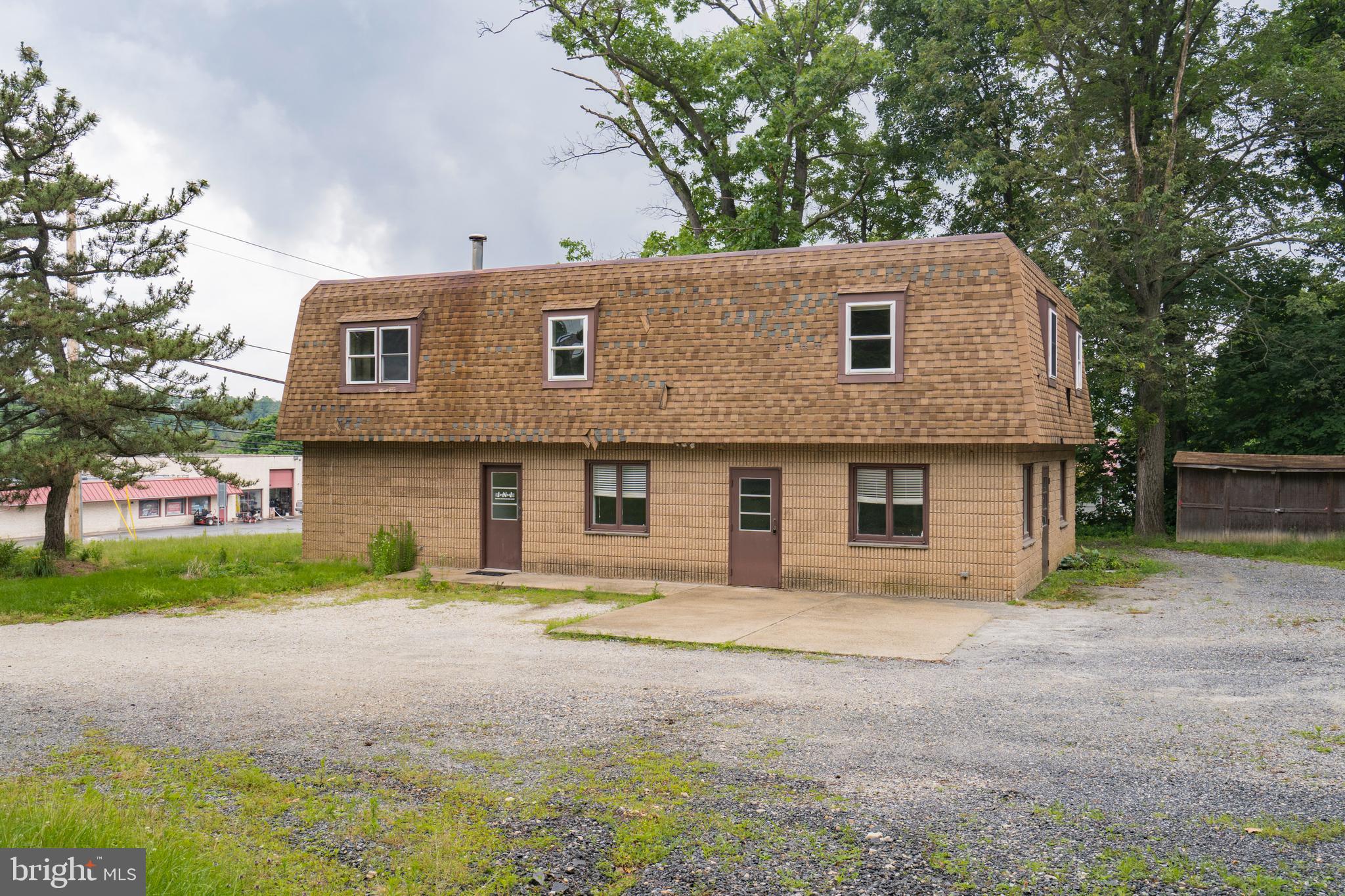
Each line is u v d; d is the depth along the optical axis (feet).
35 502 173.78
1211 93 92.12
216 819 20.24
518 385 63.31
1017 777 23.15
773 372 56.95
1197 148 91.40
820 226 122.21
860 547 55.57
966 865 18.29
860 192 120.57
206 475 71.15
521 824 20.31
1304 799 21.34
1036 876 17.81
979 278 54.03
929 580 54.13
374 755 24.99
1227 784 22.35
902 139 116.98
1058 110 98.07
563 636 42.29
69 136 69.00
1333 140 87.20
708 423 57.57
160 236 69.77
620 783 22.85
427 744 25.93
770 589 57.06
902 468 55.42
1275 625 43.68
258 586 57.88
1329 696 30.22
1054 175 94.89
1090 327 86.22
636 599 53.47
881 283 55.72
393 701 30.71
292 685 33.01
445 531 66.33
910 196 121.90
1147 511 96.12
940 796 21.94
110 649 40.16
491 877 17.81
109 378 66.64
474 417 63.77
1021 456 54.39
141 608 50.75
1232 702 29.68
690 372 59.00
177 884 15.96
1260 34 88.63
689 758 24.72
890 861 18.51
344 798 21.81
